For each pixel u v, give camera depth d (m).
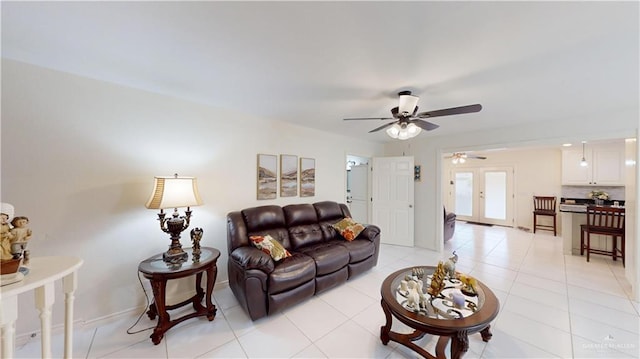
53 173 1.93
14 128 1.80
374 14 1.25
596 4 1.15
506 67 1.79
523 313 2.33
